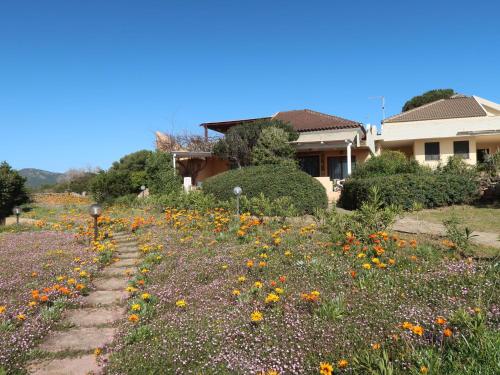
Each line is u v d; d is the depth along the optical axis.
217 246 8.82
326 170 25.16
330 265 6.30
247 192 14.73
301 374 3.50
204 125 29.14
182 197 16.14
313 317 4.37
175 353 4.08
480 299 4.34
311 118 27.77
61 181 53.97
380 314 4.30
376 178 15.24
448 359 3.25
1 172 22.00
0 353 4.35
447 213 13.62
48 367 4.34
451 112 26.14
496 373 2.95
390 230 8.88
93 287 7.02
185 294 6.02
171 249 9.03
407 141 25.98
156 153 24.36
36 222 15.94
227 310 4.98
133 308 5.39
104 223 13.55
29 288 6.71
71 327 5.40
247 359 3.82
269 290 5.47
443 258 6.39
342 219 8.59
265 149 22.05
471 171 16.19
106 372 4.10
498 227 10.86
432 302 4.62
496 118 23.58
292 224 10.52
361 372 3.29
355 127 24.78
